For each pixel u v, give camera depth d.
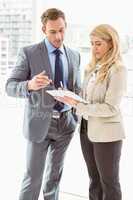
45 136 2.34
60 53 2.34
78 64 2.46
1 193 3.04
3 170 3.38
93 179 2.46
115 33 2.17
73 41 2.96
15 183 3.23
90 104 2.17
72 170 3.10
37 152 2.39
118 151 2.22
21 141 3.27
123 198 2.92
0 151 3.36
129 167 2.89
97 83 2.20
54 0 2.99
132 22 2.76
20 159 3.30
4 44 3.23
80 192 3.09
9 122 3.29
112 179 2.24
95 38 2.19
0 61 3.24
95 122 2.20
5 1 3.19
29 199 2.46
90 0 2.87
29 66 2.30
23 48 2.34
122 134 2.21
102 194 2.44
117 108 2.17
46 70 2.29
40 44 2.33
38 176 2.44
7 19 3.20
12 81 2.29
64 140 2.49
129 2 2.75
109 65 2.16
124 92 2.18
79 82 2.48
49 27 2.22
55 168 2.57
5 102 3.27
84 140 2.38
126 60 2.79
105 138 2.16
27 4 3.12
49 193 2.65
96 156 2.25
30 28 3.14
